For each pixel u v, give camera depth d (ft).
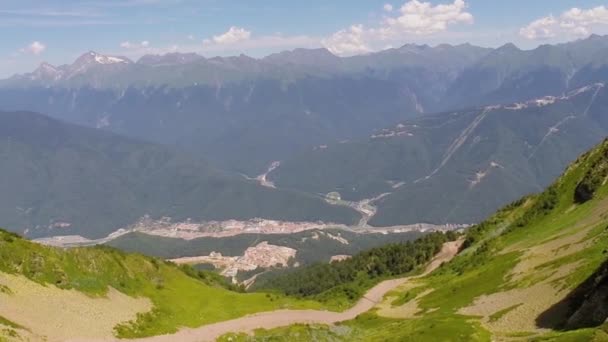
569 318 310.65
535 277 419.74
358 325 532.32
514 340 314.96
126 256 541.75
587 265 364.17
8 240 432.66
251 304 568.41
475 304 435.94
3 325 333.21
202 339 441.68
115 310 439.22
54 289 419.54
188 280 586.45
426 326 387.55
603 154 655.35
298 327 495.00
